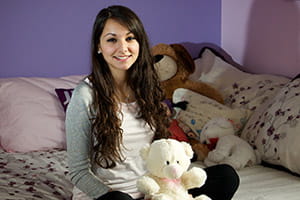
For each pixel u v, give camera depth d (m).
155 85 1.43
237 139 1.90
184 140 2.10
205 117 2.20
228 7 2.95
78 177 1.23
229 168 1.34
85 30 2.70
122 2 2.76
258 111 2.09
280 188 1.53
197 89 2.49
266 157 1.83
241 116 2.18
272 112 1.91
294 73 2.37
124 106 1.32
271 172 1.76
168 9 2.89
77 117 1.23
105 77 1.31
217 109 2.21
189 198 1.19
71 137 1.24
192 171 1.22
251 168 1.83
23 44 2.57
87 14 2.69
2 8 2.50
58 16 2.62
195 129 2.19
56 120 2.21
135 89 1.37
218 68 2.76
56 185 1.60
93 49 1.31
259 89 2.34
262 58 2.64
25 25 2.56
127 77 1.38
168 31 2.92
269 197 1.43
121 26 1.25
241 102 2.36
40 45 2.61
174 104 2.34
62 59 2.67
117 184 1.28
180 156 1.17
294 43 2.34
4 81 2.36
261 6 2.60
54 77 2.67
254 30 2.69
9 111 2.20
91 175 1.24
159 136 1.38
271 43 2.54
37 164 1.87
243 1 2.78
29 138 2.12
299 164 1.64
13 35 2.54
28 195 1.47
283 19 2.41
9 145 2.12
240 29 2.84
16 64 2.57
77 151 1.24
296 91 1.86
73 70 2.71
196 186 1.21
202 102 2.29
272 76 2.42
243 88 2.46
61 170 1.79
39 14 2.58
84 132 1.24
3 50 2.54
